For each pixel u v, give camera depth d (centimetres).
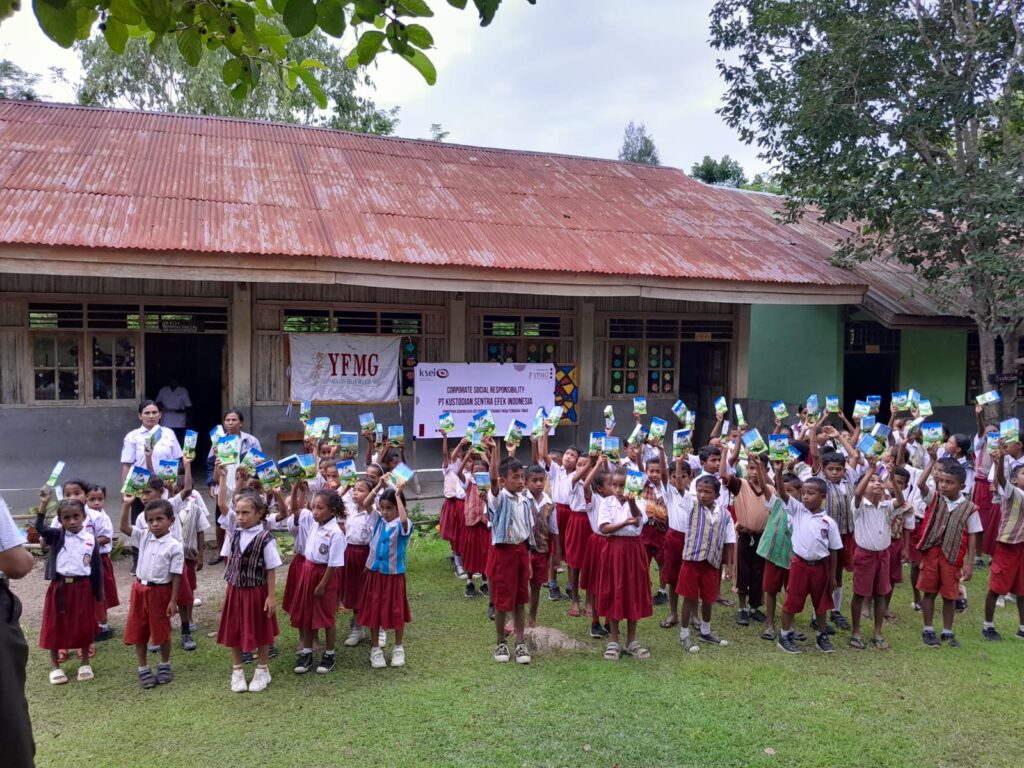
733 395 1179
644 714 434
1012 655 542
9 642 216
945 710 449
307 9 211
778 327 1367
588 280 916
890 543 571
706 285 982
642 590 519
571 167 1341
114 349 856
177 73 1599
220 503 549
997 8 948
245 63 262
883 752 398
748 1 1015
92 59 1581
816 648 551
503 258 890
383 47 241
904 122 968
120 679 480
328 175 1043
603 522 516
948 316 1155
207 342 1398
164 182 898
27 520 799
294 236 826
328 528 489
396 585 500
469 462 668
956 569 555
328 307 933
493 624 586
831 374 1274
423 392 964
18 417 815
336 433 661
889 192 996
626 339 1109
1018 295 902
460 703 446
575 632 580
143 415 680
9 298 805
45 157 893
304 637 493
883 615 581
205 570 716
